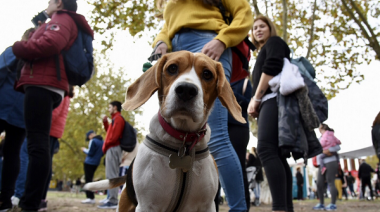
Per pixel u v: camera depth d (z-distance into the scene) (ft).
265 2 39.93
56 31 9.58
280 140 9.48
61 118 14.69
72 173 85.05
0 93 11.21
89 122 72.64
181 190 6.18
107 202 18.08
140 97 6.57
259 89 10.53
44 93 9.61
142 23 30.48
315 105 10.81
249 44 9.78
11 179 11.23
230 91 6.99
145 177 6.09
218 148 8.03
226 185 8.04
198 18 8.79
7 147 11.41
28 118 9.41
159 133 6.31
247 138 10.94
